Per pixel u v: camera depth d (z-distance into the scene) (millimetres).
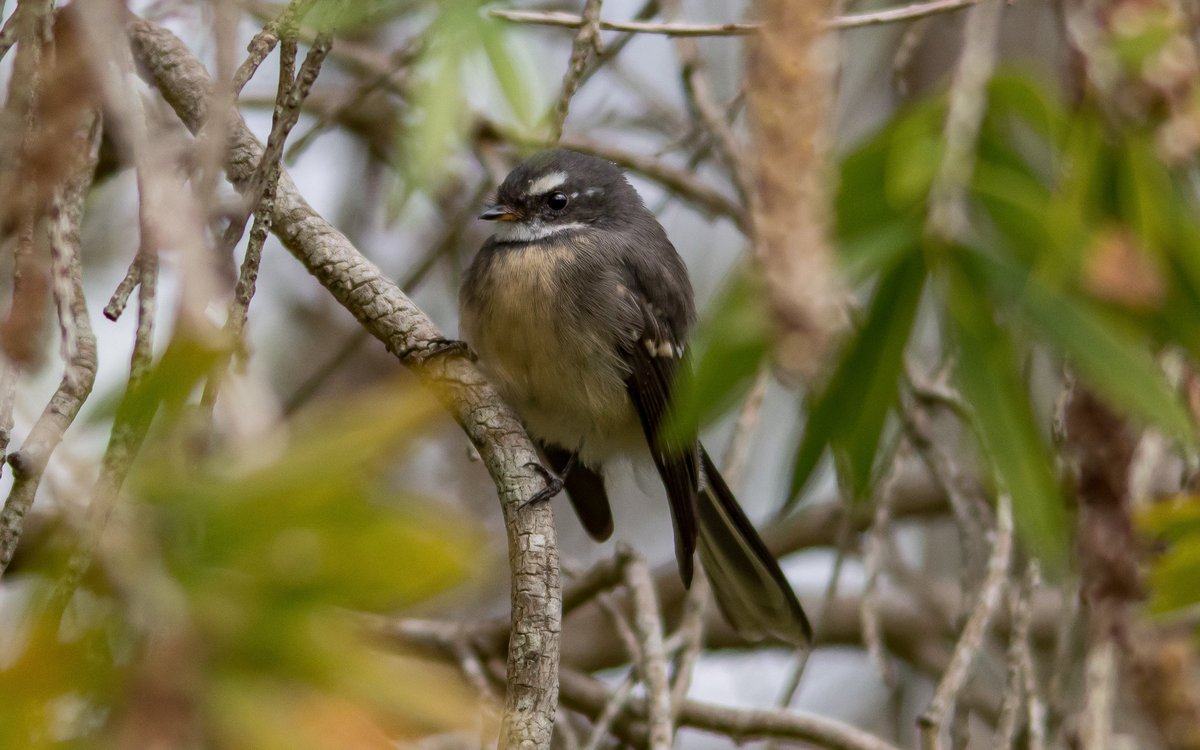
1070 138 5641
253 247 5387
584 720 10805
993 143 5645
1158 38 5590
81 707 3189
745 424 9664
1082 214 5445
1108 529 6160
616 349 10109
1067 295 5195
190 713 3129
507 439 7242
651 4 10211
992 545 8930
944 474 9328
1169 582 6688
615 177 10820
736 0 12547
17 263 4770
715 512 10008
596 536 10680
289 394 13094
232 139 7660
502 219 10344
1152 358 5785
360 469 3352
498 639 10367
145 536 3406
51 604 3432
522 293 10008
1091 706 6961
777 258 4074
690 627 9281
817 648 13109
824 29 4266
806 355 4051
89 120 5781
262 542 3305
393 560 3262
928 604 11750
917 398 9445
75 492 4703
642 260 10438
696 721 9359
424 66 5266
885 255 5137
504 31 5680
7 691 3156
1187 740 6223
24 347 4309
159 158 4637
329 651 3270
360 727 3178
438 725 3346
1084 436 6156
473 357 7617
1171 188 5637
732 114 10078
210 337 3529
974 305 5152
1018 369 6352
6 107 4980
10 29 5695
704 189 11680
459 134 5883
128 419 3502
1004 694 7910
